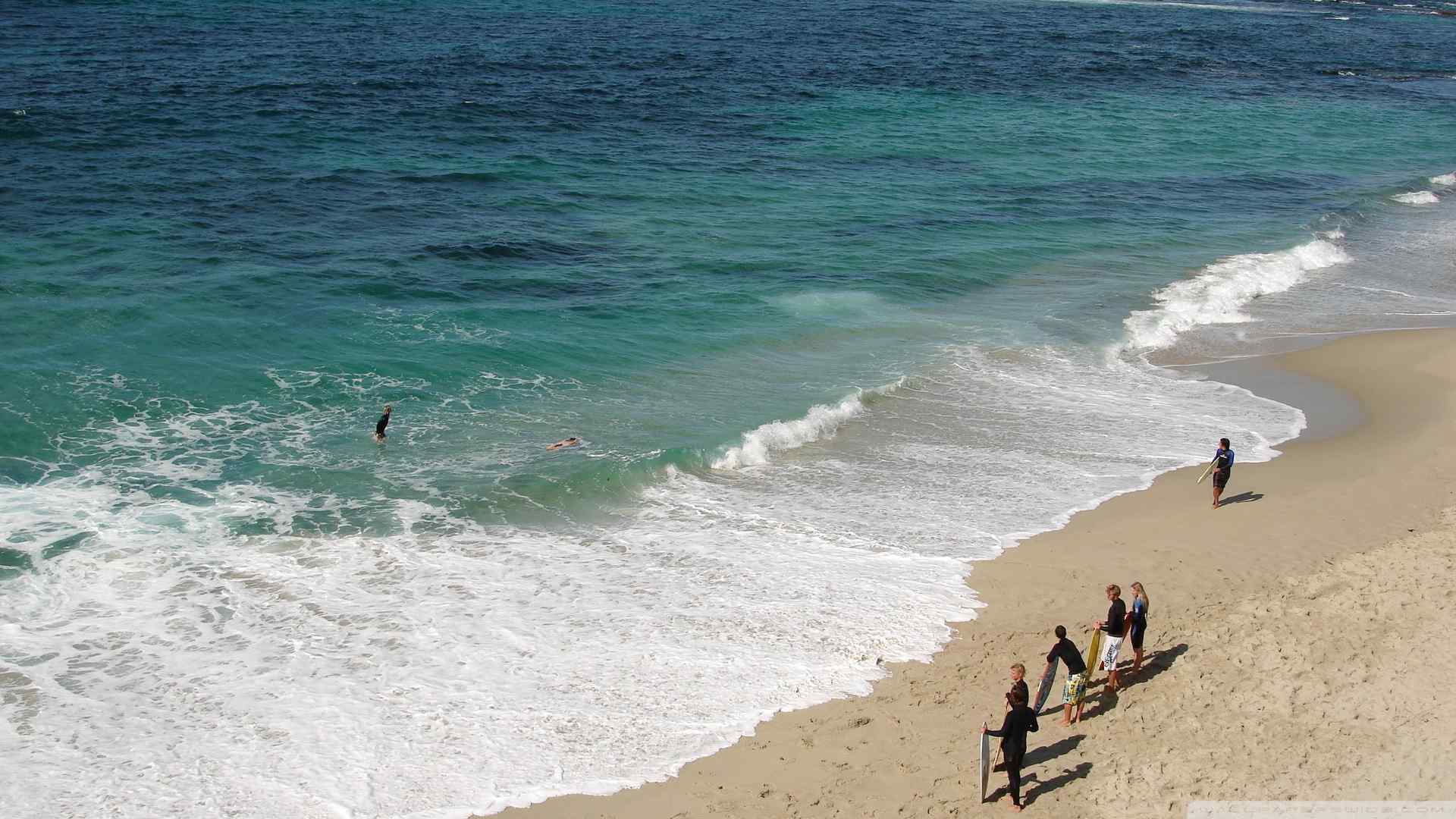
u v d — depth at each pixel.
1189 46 105.88
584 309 32.22
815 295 34.72
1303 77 90.62
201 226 36.56
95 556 18.62
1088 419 26.52
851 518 21.45
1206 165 56.97
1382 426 26.08
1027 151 57.94
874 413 26.58
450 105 60.09
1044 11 134.00
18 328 26.97
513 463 23.03
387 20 94.69
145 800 13.75
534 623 17.72
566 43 87.06
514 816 13.77
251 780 14.17
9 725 14.80
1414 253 42.56
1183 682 15.80
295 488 21.42
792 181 48.69
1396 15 146.62
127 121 50.22
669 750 14.95
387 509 20.92
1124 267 39.31
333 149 48.88
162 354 26.55
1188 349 31.98
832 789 14.13
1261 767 13.66
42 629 16.73
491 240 37.69
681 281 35.28
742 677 16.50
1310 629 16.75
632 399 26.56
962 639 17.50
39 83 57.03
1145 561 19.78
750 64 81.56
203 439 22.95
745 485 22.83
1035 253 40.59
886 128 61.56
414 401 25.61
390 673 16.36
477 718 15.49
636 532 20.72
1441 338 32.34
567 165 49.00
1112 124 67.00
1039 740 14.97
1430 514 21.28
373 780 14.30
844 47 93.31
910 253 39.56
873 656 17.05
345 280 32.75
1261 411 27.20
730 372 28.56
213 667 16.23
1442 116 75.19
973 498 22.38
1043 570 19.58
